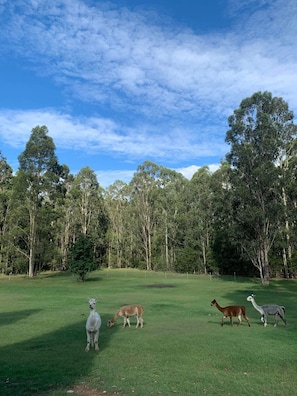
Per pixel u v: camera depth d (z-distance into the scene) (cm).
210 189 5916
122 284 3812
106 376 756
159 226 7381
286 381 748
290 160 4791
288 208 4184
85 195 7212
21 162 5088
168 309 1886
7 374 767
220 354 945
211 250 5875
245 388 699
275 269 4869
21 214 4997
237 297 2541
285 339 1128
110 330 1284
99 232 7488
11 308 1933
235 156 4253
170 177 7644
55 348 1012
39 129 5188
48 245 5162
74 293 2841
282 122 4553
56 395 641
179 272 6328
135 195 7688
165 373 784
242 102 4338
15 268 5469
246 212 3988
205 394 661
